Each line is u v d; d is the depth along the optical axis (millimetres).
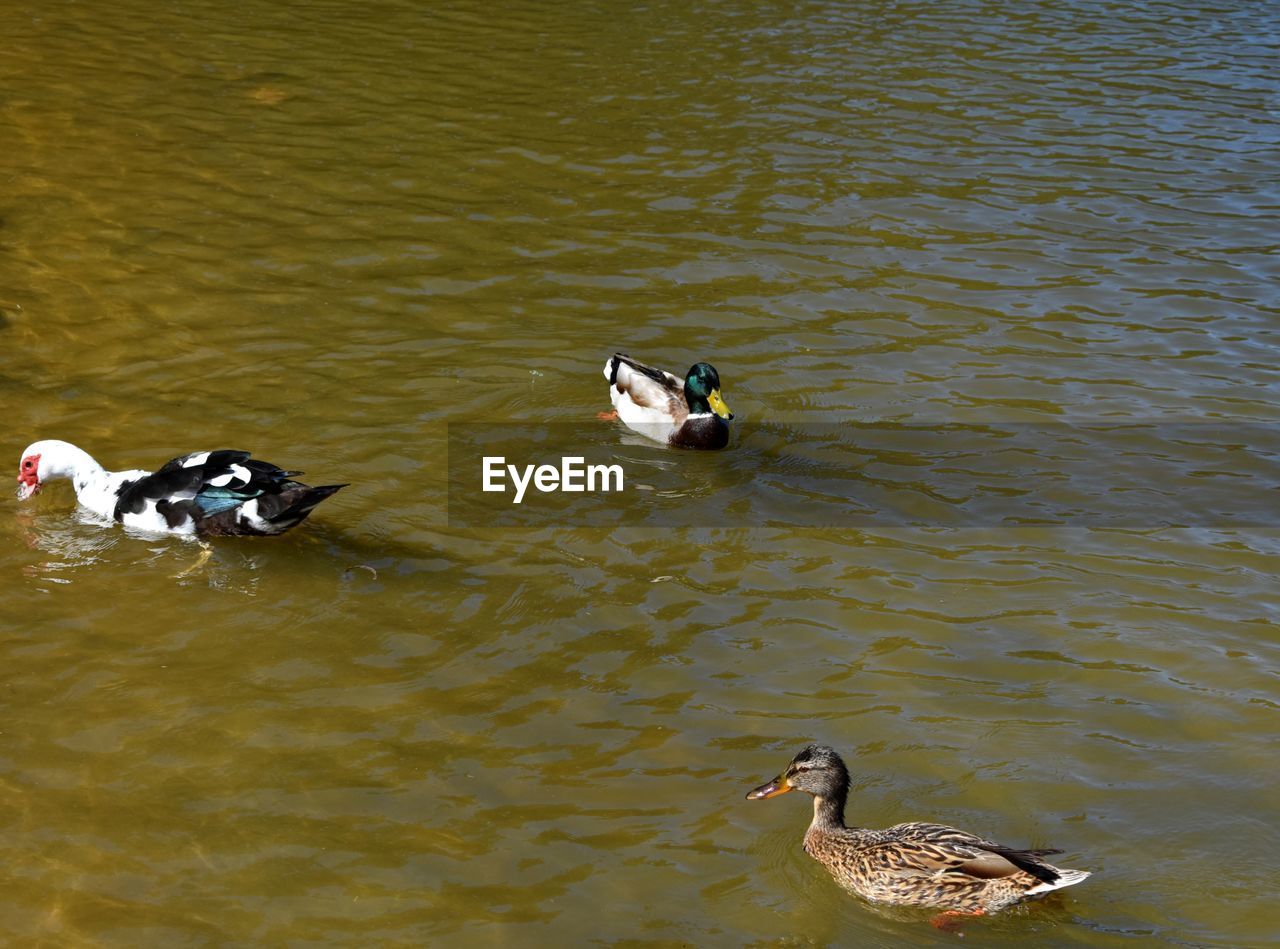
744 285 15852
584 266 16109
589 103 21844
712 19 27234
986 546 10891
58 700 8609
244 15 25203
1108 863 7480
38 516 10742
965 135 21422
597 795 7984
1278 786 8094
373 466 11695
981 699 8930
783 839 7734
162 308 14305
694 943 6934
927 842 7203
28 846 7395
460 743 8391
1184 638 9633
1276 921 7078
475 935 6914
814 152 20297
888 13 28547
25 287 14484
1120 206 18859
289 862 7375
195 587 9922
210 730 8414
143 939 6816
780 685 9070
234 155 18641
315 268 15562
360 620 9617
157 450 11625
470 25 25734
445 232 16797
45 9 24484
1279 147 21594
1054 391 13672
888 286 15992
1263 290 16312
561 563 10469
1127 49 26828
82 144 18500
